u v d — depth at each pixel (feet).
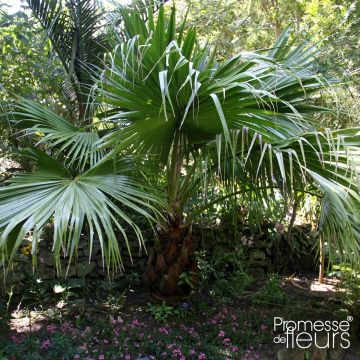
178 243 9.68
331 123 11.22
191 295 10.39
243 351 8.77
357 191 6.61
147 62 7.08
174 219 9.46
